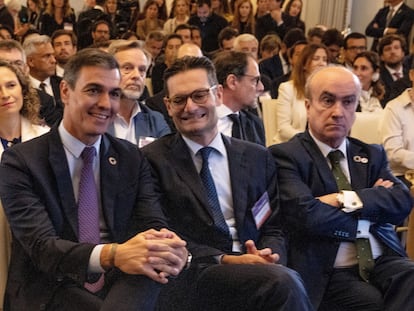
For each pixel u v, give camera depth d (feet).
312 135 7.07
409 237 7.88
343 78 6.76
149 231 5.35
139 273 5.12
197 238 6.38
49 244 5.26
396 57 17.47
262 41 19.60
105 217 5.87
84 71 5.62
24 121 8.26
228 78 9.32
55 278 5.57
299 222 6.60
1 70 7.97
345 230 6.57
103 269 5.20
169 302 6.17
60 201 5.67
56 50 16.10
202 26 24.66
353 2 27.68
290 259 6.77
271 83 15.98
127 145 6.25
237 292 5.80
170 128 10.14
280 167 6.93
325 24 27.81
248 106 9.62
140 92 9.29
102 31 21.40
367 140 11.36
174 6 26.84
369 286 6.56
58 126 5.88
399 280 6.30
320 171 6.88
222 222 6.36
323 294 6.61
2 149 7.93
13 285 5.66
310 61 12.57
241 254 6.32
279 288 5.49
